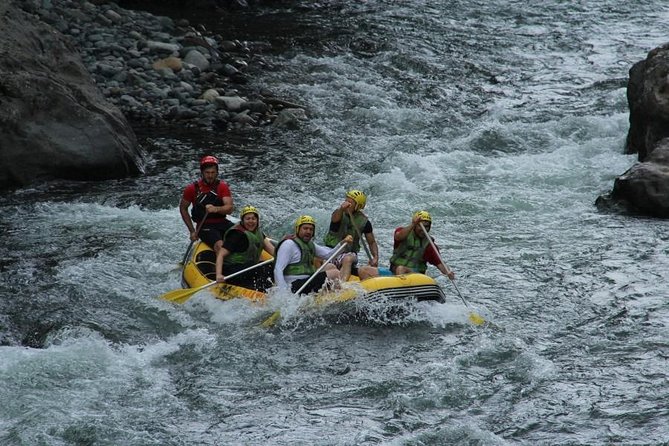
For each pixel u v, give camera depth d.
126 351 36.53
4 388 33.31
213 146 65.50
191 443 30.53
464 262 45.84
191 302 40.44
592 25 98.38
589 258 45.69
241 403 33.03
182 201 44.25
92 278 43.75
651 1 108.19
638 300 40.78
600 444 30.03
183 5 100.38
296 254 39.53
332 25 96.94
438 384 33.97
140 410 32.38
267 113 72.50
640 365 35.00
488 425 31.36
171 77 75.38
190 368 35.41
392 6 105.88
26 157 57.56
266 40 90.44
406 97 77.56
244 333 38.00
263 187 57.78
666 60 61.06
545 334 37.94
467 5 106.50
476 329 38.31
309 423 31.66
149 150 64.25
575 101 75.94
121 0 96.44
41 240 48.75
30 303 41.06
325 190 57.53
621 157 61.75
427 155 64.75
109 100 70.19
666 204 50.94
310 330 38.19
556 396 33.00
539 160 62.12
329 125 71.12
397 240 41.06
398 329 38.31
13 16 64.19
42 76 60.19
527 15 102.56
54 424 31.20
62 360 35.38
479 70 84.06
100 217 52.50
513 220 51.81
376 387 33.91
